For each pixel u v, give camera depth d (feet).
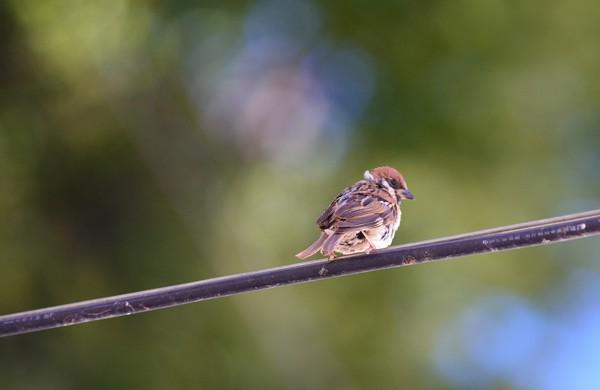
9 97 52.90
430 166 55.21
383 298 54.39
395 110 55.98
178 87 56.24
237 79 57.93
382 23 56.85
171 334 52.06
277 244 54.29
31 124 52.95
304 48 58.23
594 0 56.70
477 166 55.62
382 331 54.24
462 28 56.18
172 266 53.67
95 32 52.08
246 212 55.26
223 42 56.80
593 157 56.95
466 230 54.34
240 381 52.03
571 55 57.00
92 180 54.29
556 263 57.31
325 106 58.29
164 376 51.52
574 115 57.21
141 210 54.60
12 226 52.49
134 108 55.26
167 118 56.03
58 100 53.31
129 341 51.78
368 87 57.21
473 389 54.75
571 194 56.80
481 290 55.42
